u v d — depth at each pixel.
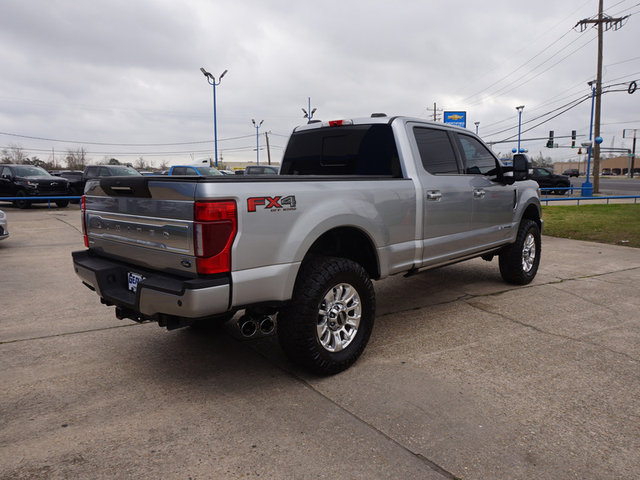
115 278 3.30
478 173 5.00
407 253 4.00
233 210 2.70
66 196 17.02
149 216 2.98
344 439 2.53
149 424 2.68
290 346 3.14
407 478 2.21
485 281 6.22
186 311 2.65
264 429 2.63
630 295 5.48
